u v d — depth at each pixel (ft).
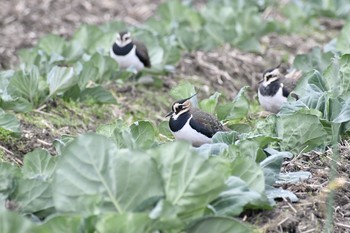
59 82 48.44
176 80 58.34
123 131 35.09
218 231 28.53
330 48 55.67
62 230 27.07
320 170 36.24
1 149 40.78
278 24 70.59
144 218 26.61
